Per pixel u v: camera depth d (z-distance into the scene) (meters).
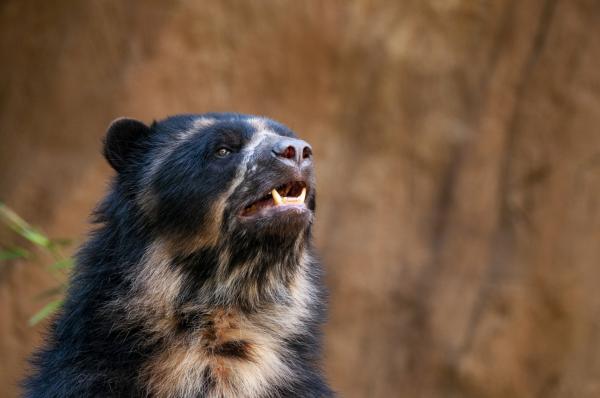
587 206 14.40
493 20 14.58
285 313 7.67
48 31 13.86
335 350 14.34
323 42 14.34
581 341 14.30
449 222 14.58
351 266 14.39
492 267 14.48
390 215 14.52
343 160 14.45
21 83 13.81
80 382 6.96
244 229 7.32
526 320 14.34
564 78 14.52
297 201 7.34
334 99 14.42
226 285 7.46
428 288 14.48
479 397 14.36
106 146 8.03
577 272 14.34
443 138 14.55
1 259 13.66
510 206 14.51
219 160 7.47
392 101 14.52
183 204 7.45
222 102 14.02
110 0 13.79
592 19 14.55
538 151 14.49
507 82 14.55
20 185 13.60
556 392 14.29
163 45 13.81
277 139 7.45
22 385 7.59
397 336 14.45
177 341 7.29
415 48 14.55
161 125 8.07
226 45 14.05
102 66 13.79
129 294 7.36
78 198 13.57
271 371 7.33
